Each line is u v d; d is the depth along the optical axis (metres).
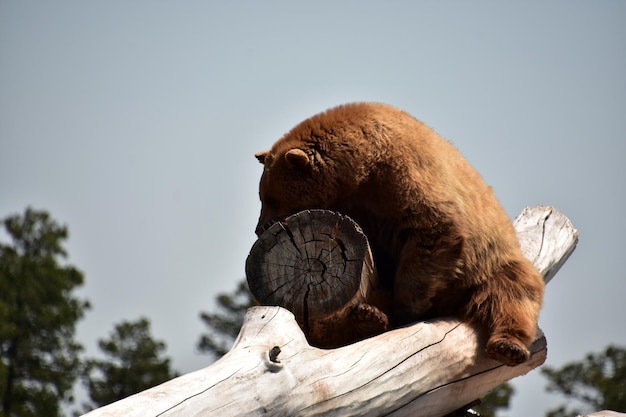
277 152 21.75
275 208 22.02
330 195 21.25
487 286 20.23
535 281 20.83
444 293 20.19
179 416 14.03
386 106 21.64
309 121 21.88
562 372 61.84
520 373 20.73
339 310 18.30
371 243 21.19
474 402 20.16
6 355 80.50
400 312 20.17
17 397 78.25
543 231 27.23
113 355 80.06
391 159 20.25
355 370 16.72
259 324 16.56
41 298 84.25
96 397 78.50
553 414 60.69
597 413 23.03
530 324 19.98
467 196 20.41
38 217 92.75
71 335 83.12
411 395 17.69
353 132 20.91
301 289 18.30
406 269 19.94
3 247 91.31
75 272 87.88
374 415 16.88
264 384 15.20
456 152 21.64
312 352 16.55
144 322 80.75
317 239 18.31
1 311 79.06
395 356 17.59
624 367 61.25
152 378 77.94
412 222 19.88
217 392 14.64
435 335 18.81
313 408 15.82
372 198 20.70
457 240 19.55
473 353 19.48
